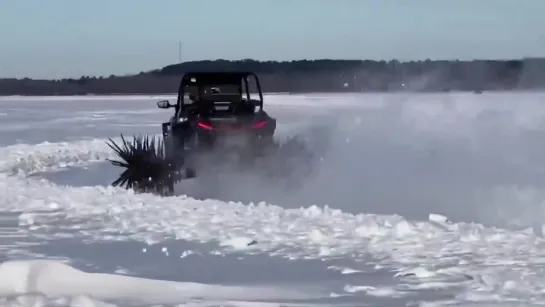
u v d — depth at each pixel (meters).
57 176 47.28
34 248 21.25
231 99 39.75
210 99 39.59
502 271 16.91
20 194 33.75
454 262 18.08
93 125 104.38
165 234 23.03
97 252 20.58
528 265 17.50
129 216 26.50
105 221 25.83
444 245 20.02
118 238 22.64
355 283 16.50
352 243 20.72
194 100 39.69
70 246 21.50
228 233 22.55
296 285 16.44
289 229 22.91
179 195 34.62
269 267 18.31
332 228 22.89
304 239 21.47
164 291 15.97
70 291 15.93
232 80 39.75
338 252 19.72
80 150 62.50
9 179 42.28
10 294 15.70
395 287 16.05
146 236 22.80
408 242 20.55
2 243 22.05
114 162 36.66
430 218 24.59
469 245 19.92
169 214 26.52
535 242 20.23
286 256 19.47
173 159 35.84
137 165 35.59
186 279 17.27
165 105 39.88
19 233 23.77
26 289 16.08
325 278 17.06
